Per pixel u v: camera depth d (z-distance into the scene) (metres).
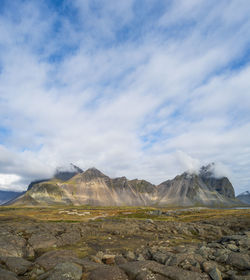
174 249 21.97
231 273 13.84
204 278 11.81
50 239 25.20
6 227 29.59
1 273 11.55
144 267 12.20
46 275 11.34
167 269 12.15
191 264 15.07
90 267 12.70
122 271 11.93
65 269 11.55
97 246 26.02
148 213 113.69
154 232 39.62
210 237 37.56
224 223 52.94
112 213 136.88
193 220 70.44
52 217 101.62
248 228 46.00
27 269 13.31
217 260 17.00
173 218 85.12
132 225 44.12
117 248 24.97
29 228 29.56
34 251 21.67
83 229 36.31
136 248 25.19
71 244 26.73
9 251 19.16
